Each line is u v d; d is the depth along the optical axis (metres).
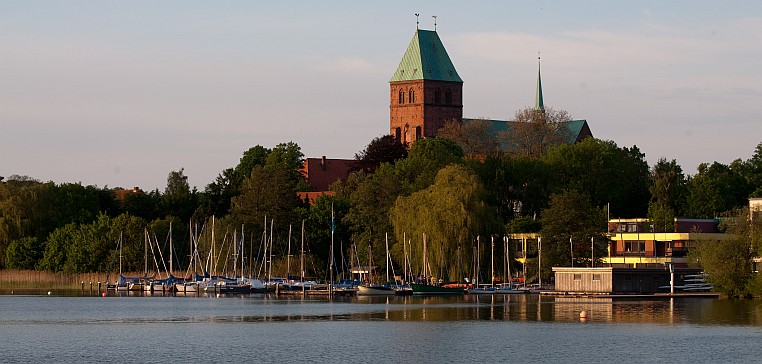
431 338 140.62
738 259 199.00
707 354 125.62
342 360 123.69
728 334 142.12
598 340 137.25
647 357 123.94
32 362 124.12
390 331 148.75
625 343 134.50
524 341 137.00
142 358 126.38
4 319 174.12
